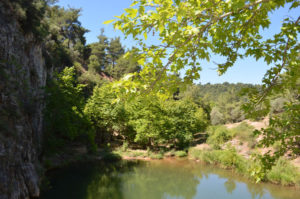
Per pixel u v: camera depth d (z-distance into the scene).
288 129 3.44
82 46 63.16
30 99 13.39
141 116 30.73
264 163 3.78
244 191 14.30
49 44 26.73
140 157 26.23
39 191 11.62
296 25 2.88
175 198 13.36
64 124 19.94
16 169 9.86
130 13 2.24
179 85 3.10
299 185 14.59
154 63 2.73
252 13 2.97
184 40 2.63
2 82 10.34
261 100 3.39
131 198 13.28
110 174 18.66
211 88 129.50
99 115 29.28
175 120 29.97
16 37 13.70
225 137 27.17
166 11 2.18
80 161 22.17
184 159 25.41
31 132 13.05
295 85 3.27
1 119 9.49
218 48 3.44
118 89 2.56
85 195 13.14
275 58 3.39
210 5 2.36
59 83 24.20
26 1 15.44
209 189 15.09
